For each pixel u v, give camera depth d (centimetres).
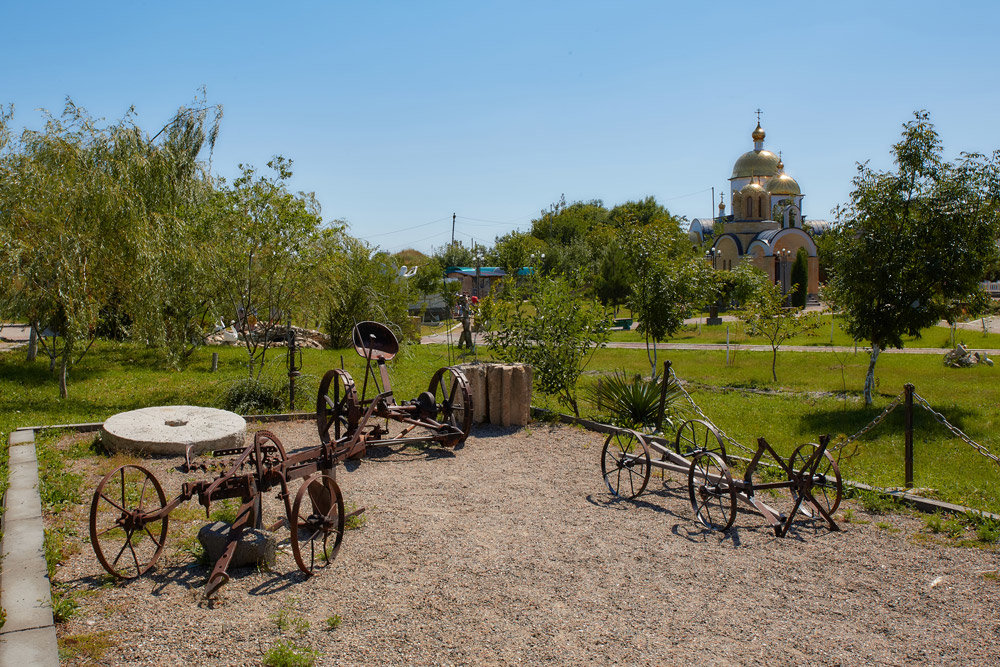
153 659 441
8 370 1728
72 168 1315
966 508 725
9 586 521
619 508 756
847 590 559
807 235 6253
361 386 1645
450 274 6631
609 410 1238
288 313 1573
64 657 439
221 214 1479
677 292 2033
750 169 6781
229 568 579
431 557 612
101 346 2294
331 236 1619
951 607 529
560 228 8300
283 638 469
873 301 1614
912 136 1545
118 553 607
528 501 775
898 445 1167
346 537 659
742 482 716
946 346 3012
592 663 447
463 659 449
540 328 1305
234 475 610
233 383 1323
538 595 542
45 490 753
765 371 2308
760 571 593
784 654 462
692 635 485
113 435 945
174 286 1401
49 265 1223
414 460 942
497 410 1141
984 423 1357
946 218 1505
